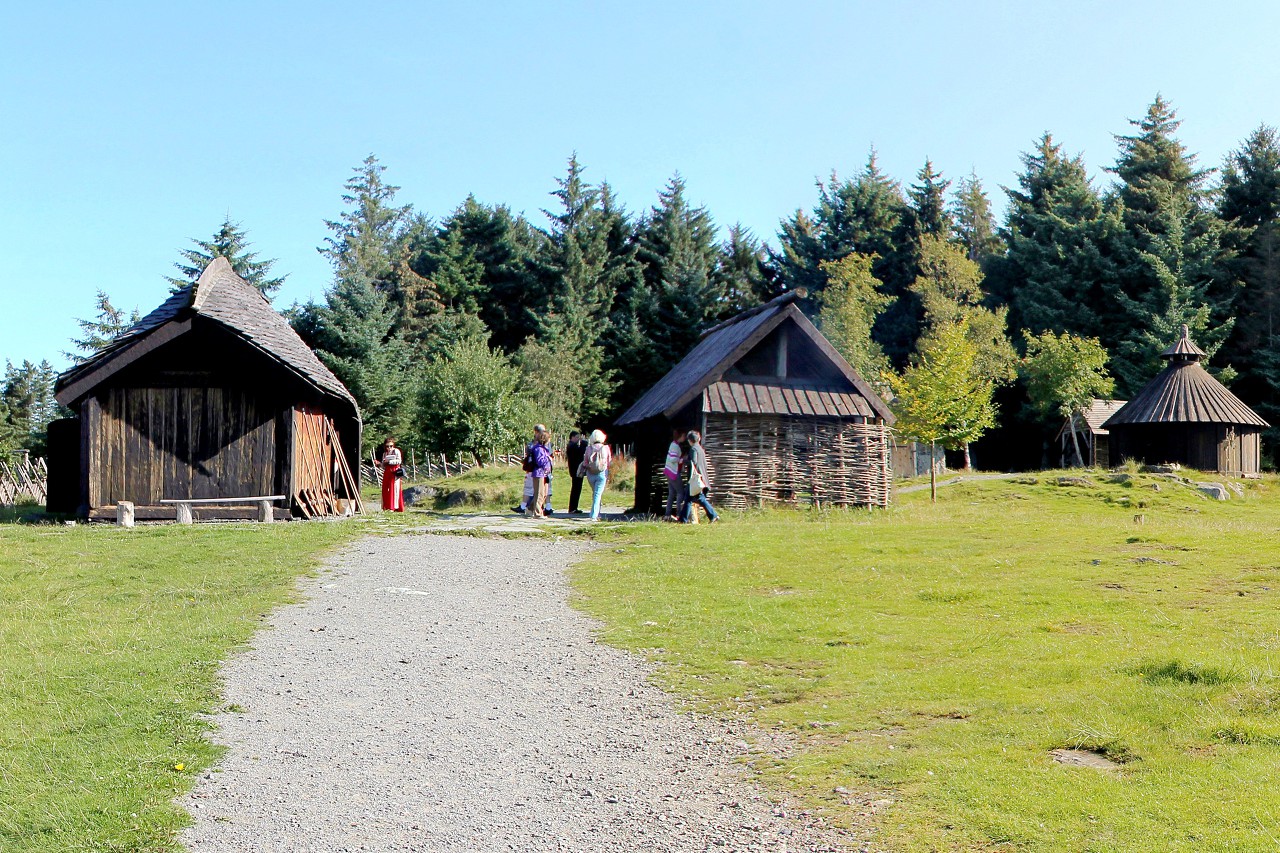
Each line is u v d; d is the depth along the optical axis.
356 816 6.70
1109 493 36.19
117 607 13.23
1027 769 6.98
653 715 8.80
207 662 10.46
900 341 75.56
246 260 66.75
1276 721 7.57
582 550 18.61
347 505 27.05
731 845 6.12
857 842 6.07
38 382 87.19
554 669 10.33
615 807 6.79
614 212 79.88
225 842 6.31
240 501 22.83
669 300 72.44
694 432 23.23
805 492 26.52
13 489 35.84
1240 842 5.62
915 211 78.31
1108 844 5.73
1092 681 8.96
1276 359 62.34
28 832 6.45
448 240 73.56
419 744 8.12
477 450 47.00
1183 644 10.02
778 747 7.85
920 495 37.44
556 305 73.06
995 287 76.94
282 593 14.08
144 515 22.39
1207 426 46.19
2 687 9.54
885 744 7.72
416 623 12.40
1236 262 68.44
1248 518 31.81
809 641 11.05
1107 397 61.09
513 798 6.98
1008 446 70.88
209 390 22.94
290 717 8.79
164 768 7.52
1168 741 7.35
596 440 24.70
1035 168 82.19
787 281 77.88
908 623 11.73
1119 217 70.81
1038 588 13.32
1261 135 71.00
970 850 5.84
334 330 57.88
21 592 14.11
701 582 14.77
